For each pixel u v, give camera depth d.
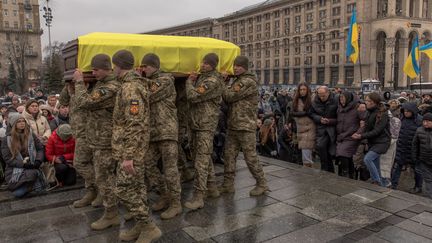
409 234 4.28
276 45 81.50
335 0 68.88
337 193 5.71
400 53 66.75
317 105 7.16
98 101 4.13
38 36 79.94
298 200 5.41
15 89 67.50
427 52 16.66
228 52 6.11
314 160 9.81
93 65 4.25
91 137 4.41
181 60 5.62
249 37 88.12
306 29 74.50
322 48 72.25
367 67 66.50
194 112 5.09
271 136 8.77
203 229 4.41
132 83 3.80
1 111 9.74
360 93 23.17
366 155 6.61
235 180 6.52
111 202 4.43
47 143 6.41
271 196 5.61
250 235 4.26
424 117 6.65
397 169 7.81
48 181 6.23
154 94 4.41
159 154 4.86
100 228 4.42
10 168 5.86
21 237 4.26
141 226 4.02
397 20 63.78
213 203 5.30
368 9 65.88
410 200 5.39
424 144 6.59
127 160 3.72
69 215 4.94
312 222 4.62
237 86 5.19
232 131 5.59
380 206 5.15
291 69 78.50
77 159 5.21
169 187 4.74
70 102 5.41
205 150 5.07
